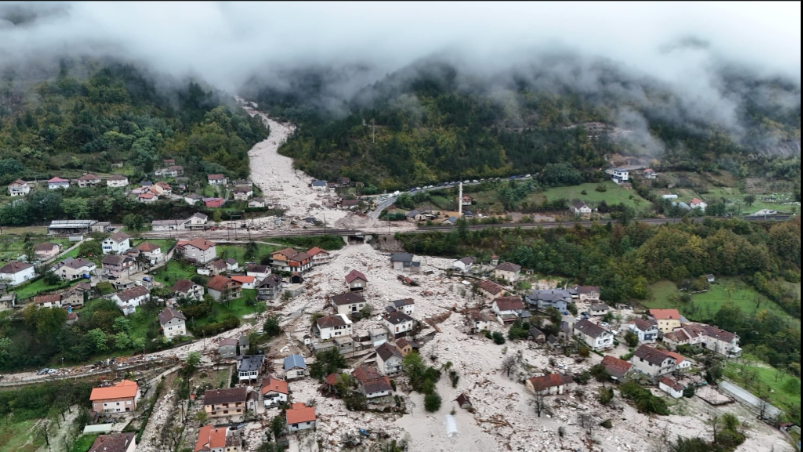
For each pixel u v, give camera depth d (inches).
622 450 4648.1
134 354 5885.8
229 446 4434.1
